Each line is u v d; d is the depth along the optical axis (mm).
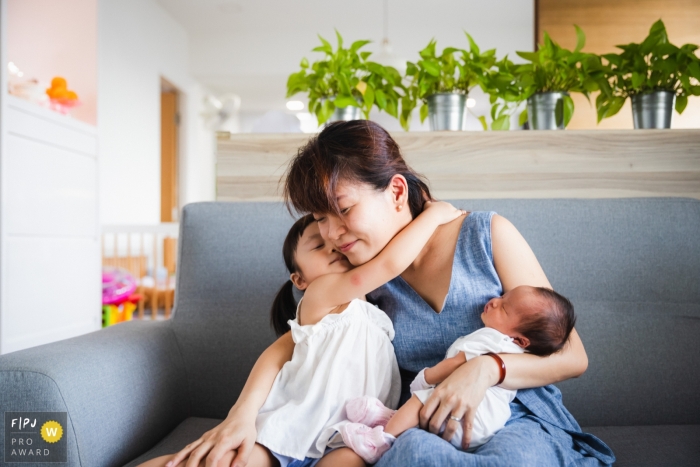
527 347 907
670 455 1013
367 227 931
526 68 1710
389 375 992
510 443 771
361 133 954
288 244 1090
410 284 1062
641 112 1670
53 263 2561
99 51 2967
